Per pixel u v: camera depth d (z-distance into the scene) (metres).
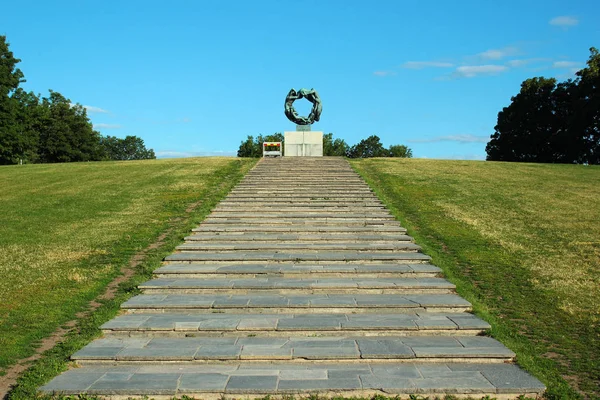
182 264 12.70
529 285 11.34
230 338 8.40
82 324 9.11
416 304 9.65
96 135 75.12
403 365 7.46
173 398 6.55
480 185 24.45
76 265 12.84
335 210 18.50
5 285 11.20
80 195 22.42
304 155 33.69
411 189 23.22
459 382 6.79
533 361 7.60
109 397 6.60
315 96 33.59
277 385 6.70
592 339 8.54
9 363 7.64
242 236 14.89
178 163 32.44
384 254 13.27
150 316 9.27
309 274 11.76
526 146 56.38
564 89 53.28
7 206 20.17
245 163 30.95
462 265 12.83
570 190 23.33
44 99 72.00
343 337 8.45
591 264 12.78
